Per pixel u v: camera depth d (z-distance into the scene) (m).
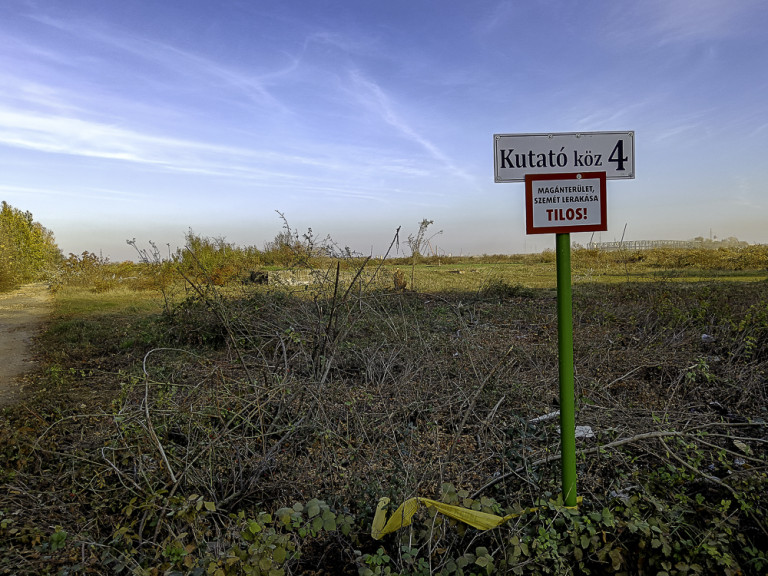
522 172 3.42
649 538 3.23
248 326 7.92
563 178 3.43
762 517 3.43
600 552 3.19
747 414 5.28
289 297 9.02
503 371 6.05
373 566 3.21
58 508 3.72
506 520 3.35
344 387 5.84
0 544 3.26
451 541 3.51
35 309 17.86
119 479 4.00
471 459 4.40
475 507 3.30
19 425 5.27
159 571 3.05
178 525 3.55
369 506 3.78
